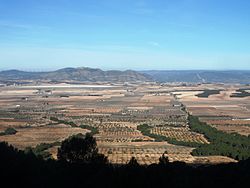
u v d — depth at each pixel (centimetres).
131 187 8125
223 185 7919
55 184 8144
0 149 9194
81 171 8831
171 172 8706
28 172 8431
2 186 7875
